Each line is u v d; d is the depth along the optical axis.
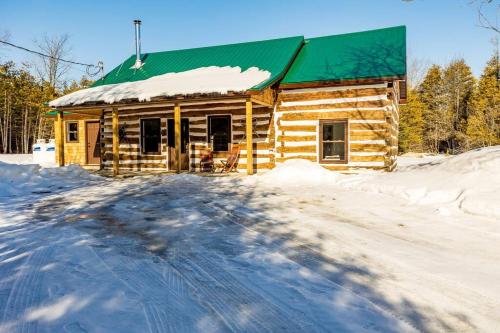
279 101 13.16
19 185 9.66
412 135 43.19
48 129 44.97
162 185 10.28
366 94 12.09
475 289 3.30
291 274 3.66
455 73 50.84
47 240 4.80
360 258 4.14
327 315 2.81
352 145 12.23
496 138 34.19
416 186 7.67
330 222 5.82
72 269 3.76
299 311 2.88
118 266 3.86
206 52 16.48
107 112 16.72
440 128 44.03
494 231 5.19
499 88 40.12
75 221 5.89
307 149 12.84
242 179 11.06
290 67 13.62
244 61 14.47
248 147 11.73
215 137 14.56
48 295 3.14
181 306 2.96
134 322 2.70
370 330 2.59
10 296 3.12
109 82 16.55
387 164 11.87
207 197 8.16
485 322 2.73
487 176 6.84
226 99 11.90
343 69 12.48
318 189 9.09
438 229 5.38
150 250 4.42
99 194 8.70
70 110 14.59
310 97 12.77
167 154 15.38
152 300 3.07
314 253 4.32
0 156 26.77
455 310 2.91
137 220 5.98
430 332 2.58
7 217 6.17
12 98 42.59
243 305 2.99
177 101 12.34
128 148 16.08
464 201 6.29
